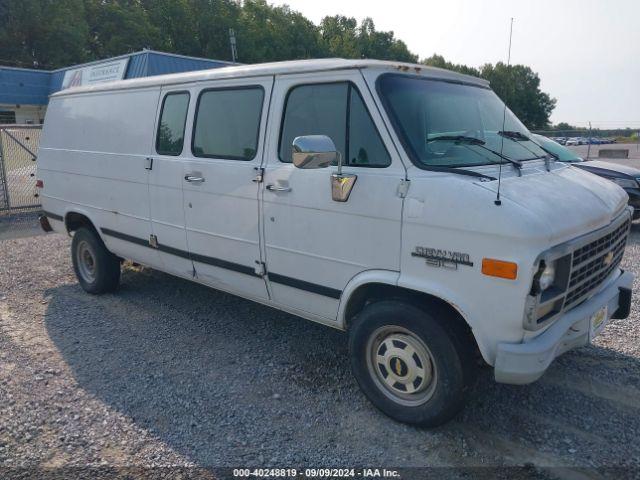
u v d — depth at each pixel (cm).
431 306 337
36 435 356
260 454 335
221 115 448
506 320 301
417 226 327
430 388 346
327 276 382
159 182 501
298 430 359
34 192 1285
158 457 333
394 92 360
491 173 348
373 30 8250
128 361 462
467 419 368
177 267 517
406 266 337
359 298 378
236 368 448
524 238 289
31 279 707
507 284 296
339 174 354
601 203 359
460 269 313
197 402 395
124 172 541
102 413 381
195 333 521
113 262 622
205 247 471
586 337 352
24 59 4362
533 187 338
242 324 543
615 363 443
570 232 312
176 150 488
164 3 5288
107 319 560
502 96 483
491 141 399
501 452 333
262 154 414
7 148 1312
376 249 350
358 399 397
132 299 620
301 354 473
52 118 661
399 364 354
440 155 352
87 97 600
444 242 317
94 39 4872
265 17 6088
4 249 882
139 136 525
